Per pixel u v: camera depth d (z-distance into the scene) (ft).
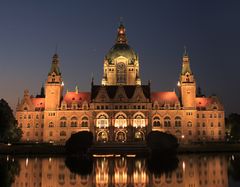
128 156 447.83
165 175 244.01
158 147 485.97
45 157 422.82
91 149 506.89
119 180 222.48
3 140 562.66
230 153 488.02
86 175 247.70
